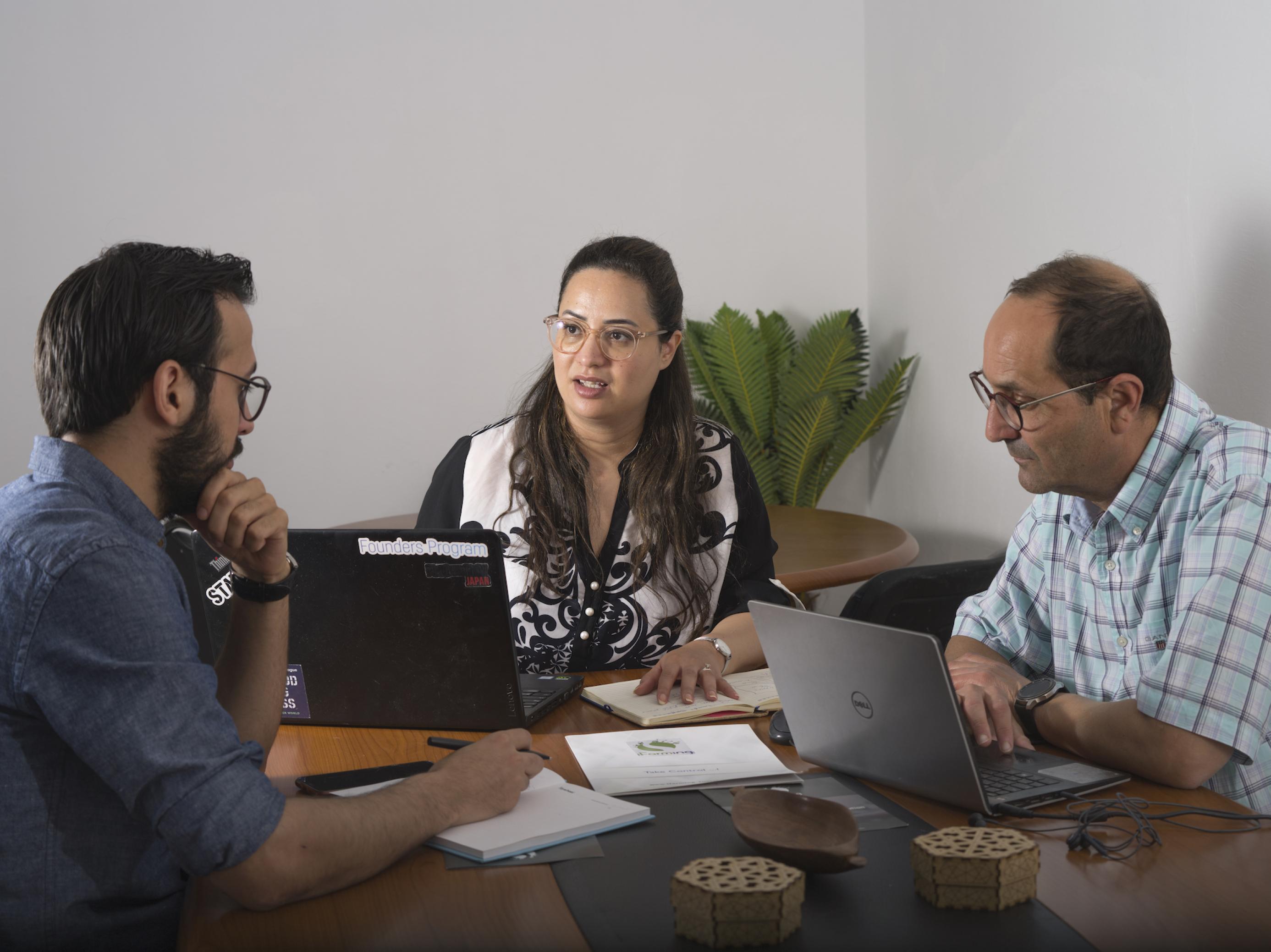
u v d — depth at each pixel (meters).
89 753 0.93
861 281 4.43
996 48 3.10
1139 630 1.53
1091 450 1.46
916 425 3.89
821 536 3.26
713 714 1.55
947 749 1.14
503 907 0.97
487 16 4.15
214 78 3.96
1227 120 2.05
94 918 1.01
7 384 3.86
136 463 1.06
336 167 4.08
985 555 3.38
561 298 1.95
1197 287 2.17
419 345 4.20
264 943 0.91
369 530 1.46
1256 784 1.42
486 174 4.20
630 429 1.96
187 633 1.01
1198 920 0.92
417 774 1.25
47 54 3.82
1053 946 0.87
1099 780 1.25
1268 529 1.34
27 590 0.94
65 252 3.89
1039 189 2.86
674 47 4.28
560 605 1.93
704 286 4.38
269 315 4.06
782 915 0.88
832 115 4.37
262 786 0.98
